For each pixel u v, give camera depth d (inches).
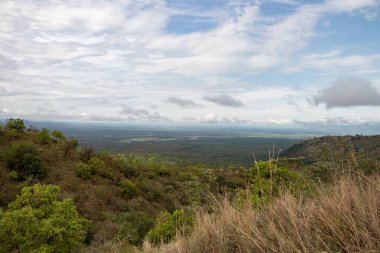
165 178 1576.0
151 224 810.2
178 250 113.8
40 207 468.1
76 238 473.7
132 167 1505.9
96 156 1423.5
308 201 115.2
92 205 1026.7
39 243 414.0
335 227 84.7
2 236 398.6
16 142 1246.3
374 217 80.8
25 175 1042.1
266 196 137.6
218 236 103.7
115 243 257.3
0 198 887.7
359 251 71.2
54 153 1296.8
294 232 88.6
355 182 113.7
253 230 95.7
